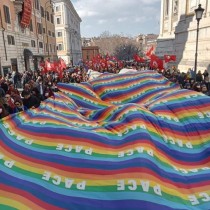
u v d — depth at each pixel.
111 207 1.72
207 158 2.38
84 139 2.26
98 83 4.09
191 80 11.73
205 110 2.76
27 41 31.42
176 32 27.11
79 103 3.73
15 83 17.31
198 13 11.70
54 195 1.81
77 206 1.75
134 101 3.70
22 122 2.50
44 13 40.53
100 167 2.00
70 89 3.92
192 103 2.83
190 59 23.36
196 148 2.45
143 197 1.71
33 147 2.19
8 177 1.89
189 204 1.86
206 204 1.88
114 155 2.12
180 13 26.12
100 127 2.59
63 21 65.50
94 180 1.92
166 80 4.12
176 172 2.12
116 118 2.81
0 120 2.40
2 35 24.05
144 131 2.31
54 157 2.10
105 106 3.67
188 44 23.94
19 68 28.28
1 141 2.17
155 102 2.94
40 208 1.72
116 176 1.91
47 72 16.62
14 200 1.72
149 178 1.85
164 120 2.62
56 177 1.95
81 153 2.13
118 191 1.80
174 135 2.52
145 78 4.05
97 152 2.15
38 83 11.73
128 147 2.17
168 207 1.69
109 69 21.83
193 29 22.42
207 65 19.17
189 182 2.07
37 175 1.95
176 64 26.91
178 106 2.79
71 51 69.88
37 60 34.97
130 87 3.93
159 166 2.06
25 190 1.81
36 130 2.36
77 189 1.86
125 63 31.75
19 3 27.25
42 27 39.06
